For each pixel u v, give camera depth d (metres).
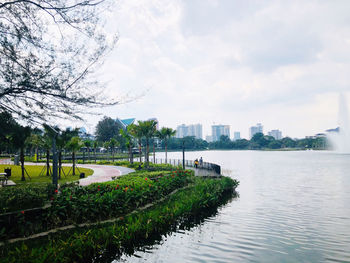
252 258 7.36
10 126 7.08
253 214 12.83
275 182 25.62
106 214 9.65
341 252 7.89
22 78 6.43
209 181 19.02
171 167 30.09
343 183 24.42
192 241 8.68
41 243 6.82
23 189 8.91
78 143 25.53
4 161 49.34
